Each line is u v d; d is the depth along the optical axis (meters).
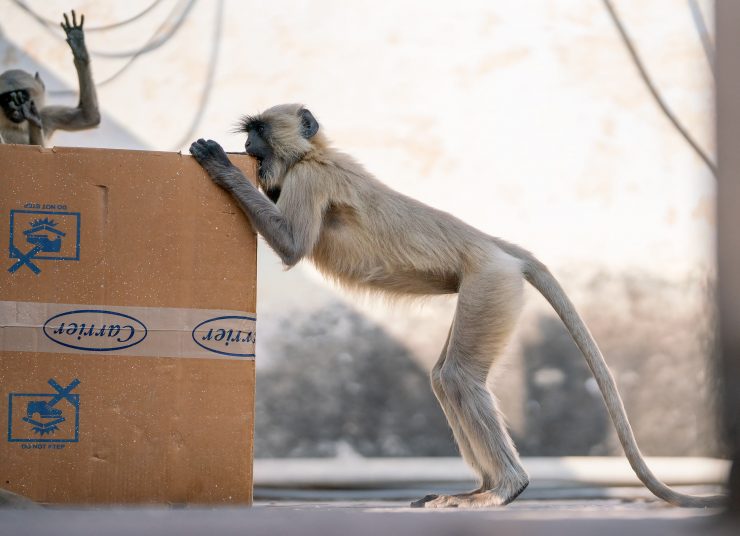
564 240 21.64
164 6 18.80
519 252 10.10
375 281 10.01
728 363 3.35
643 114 21.75
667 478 16.27
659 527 4.39
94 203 8.09
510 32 21.62
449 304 21.33
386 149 21.12
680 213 21.78
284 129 9.91
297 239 9.28
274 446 20.31
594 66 21.67
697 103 21.44
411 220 9.88
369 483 16.23
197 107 19.25
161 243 8.13
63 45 17.28
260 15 20.17
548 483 15.70
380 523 4.75
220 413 8.02
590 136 21.73
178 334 8.05
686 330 21.55
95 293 8.01
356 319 21.08
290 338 20.84
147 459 7.90
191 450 7.96
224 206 8.30
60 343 7.92
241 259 8.26
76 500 7.80
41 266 7.97
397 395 20.91
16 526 4.65
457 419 9.77
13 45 17.11
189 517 5.16
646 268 21.73
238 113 19.62
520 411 20.86
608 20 21.70
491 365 9.59
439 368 10.02
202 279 8.16
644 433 21.09
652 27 21.45
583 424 20.97
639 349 21.44
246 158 8.62
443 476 17.25
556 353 21.19
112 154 8.15
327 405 20.69
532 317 21.30
